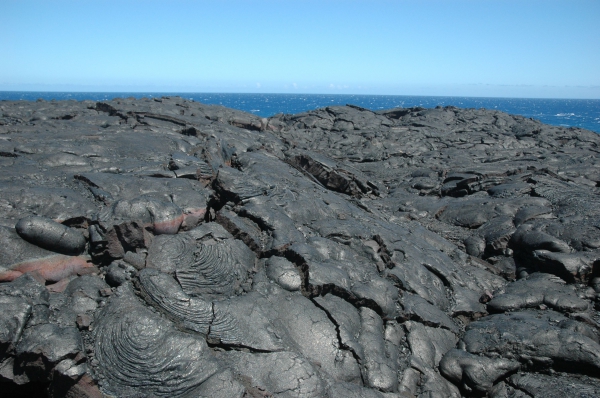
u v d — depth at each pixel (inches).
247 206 510.3
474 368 393.4
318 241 482.0
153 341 334.3
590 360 380.8
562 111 7086.6
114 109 986.7
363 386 363.3
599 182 860.0
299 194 580.4
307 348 372.2
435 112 1633.9
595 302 479.5
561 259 513.0
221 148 700.0
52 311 352.2
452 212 721.6
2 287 347.6
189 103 1227.2
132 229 404.5
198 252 416.8
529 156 1072.8
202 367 326.6
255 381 332.5
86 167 550.6
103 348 331.9
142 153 645.9
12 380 316.5
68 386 308.7
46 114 935.0
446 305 483.5
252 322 370.0
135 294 371.9
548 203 677.9
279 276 424.8
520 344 402.9
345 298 427.5
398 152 1144.8
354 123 1434.5
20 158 548.1
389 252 511.2
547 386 376.2
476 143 1253.7
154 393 315.9
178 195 493.4
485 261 597.9
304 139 1286.9
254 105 6781.5
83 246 412.2
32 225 384.5
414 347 416.2
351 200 704.4
